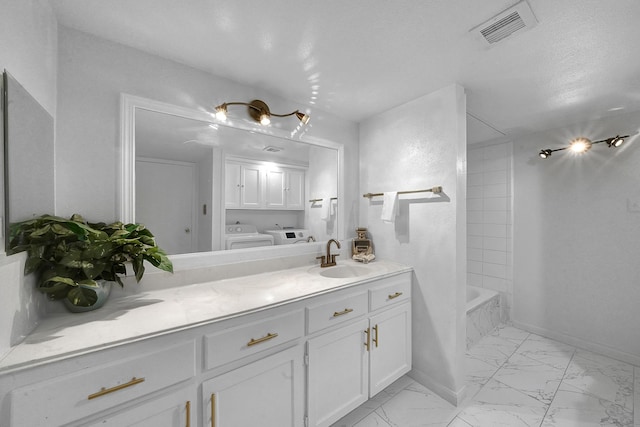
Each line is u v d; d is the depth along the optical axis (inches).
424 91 73.4
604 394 70.7
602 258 91.0
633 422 60.8
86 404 31.4
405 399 70.1
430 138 74.3
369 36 51.3
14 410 27.8
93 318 40.3
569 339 98.2
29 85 35.8
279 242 75.5
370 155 92.0
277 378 48.7
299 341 52.1
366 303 64.8
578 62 59.2
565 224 99.4
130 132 52.7
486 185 122.0
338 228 89.0
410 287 77.9
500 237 117.2
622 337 87.1
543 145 105.0
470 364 86.0
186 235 60.2
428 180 74.9
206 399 40.5
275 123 74.2
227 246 65.9
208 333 40.8
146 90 55.0
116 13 44.6
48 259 39.0
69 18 45.7
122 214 51.5
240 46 54.0
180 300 49.0
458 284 69.2
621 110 84.5
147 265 54.0
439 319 72.2
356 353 62.4
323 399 55.9
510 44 53.1
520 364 85.7
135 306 45.6
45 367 29.4
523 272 110.4
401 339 74.1
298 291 54.7
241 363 44.5
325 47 54.7
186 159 60.5
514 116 90.7
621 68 61.2
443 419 63.0
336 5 43.6
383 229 87.5
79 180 48.0
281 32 50.0
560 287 100.5
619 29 48.0
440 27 48.8
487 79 67.1
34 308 37.2
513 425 60.9
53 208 44.0
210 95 63.2
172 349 37.4
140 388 35.0
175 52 55.6
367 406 67.5
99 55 50.2
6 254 29.9
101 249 40.3
